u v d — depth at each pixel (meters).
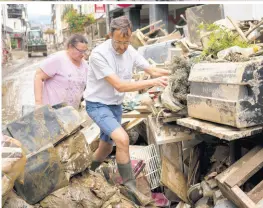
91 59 3.20
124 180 3.24
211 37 3.33
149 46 5.53
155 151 3.86
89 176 3.12
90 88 3.36
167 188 3.59
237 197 2.49
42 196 2.80
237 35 3.37
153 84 3.11
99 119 3.29
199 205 3.12
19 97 6.07
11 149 2.44
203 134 3.58
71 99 3.96
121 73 3.30
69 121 3.04
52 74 3.84
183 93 3.11
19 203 2.57
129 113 4.06
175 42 5.27
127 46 3.16
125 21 3.05
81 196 2.87
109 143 3.65
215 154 3.50
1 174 2.31
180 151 3.68
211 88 2.73
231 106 2.52
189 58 3.37
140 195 3.18
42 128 2.96
